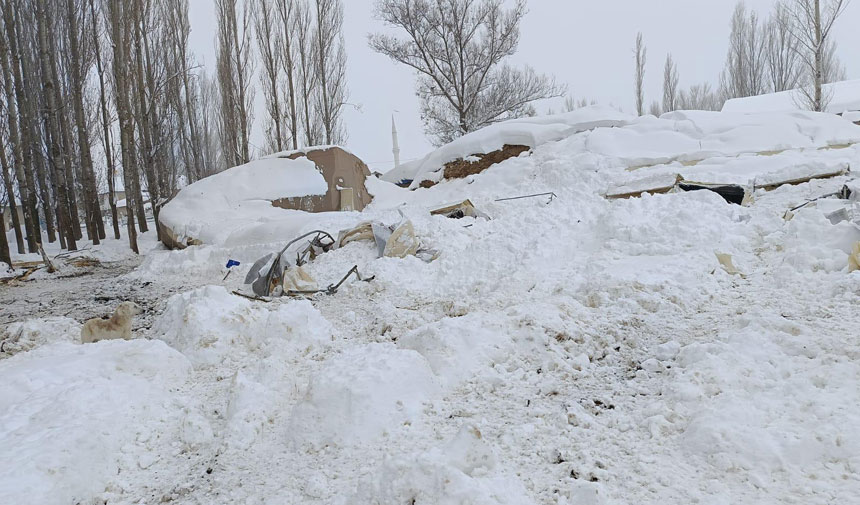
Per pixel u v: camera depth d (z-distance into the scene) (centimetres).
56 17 2172
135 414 349
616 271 562
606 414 318
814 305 420
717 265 554
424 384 354
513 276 627
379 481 242
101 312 795
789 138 1279
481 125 2780
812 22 1992
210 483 290
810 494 226
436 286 698
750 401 292
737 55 3706
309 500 262
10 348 568
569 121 1579
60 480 276
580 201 906
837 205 650
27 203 1809
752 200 833
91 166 1934
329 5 2767
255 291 777
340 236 962
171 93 2494
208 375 442
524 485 254
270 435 334
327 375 343
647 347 407
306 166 1599
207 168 3494
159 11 2330
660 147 1335
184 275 1084
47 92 1770
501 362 399
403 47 2717
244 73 2423
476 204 1142
